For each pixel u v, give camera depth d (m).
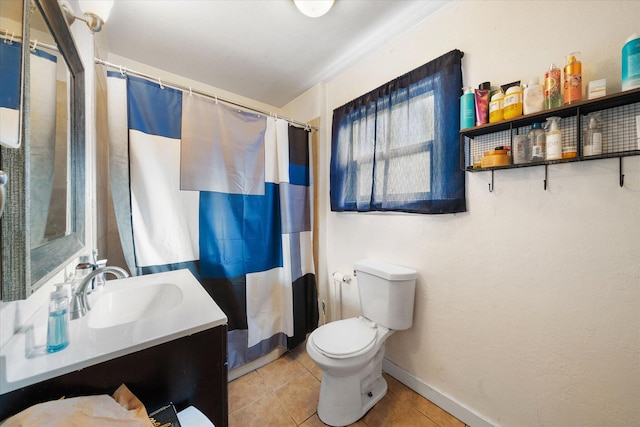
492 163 1.08
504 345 1.15
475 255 1.24
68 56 0.83
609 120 0.87
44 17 0.68
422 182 1.38
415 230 1.50
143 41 1.58
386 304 1.46
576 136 0.90
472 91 1.19
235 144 1.66
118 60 1.73
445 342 1.37
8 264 0.49
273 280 1.85
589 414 0.94
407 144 1.46
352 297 1.94
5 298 0.49
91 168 1.12
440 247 1.38
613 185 0.88
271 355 1.83
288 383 1.59
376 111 1.65
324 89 2.12
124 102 1.29
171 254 1.39
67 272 0.92
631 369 0.85
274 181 1.88
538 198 1.04
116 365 0.65
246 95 2.35
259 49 1.69
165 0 1.26
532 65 1.05
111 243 1.52
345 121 1.90
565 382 0.99
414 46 1.49
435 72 1.33
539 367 1.05
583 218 0.94
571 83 0.87
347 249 1.98
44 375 0.55
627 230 0.86
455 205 1.25
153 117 1.36
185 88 1.49
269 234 1.83
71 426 0.51
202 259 1.50
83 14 0.96
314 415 1.34
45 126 0.69
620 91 0.83
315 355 1.26
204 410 0.79
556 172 1.00
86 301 0.81
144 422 0.58
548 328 1.02
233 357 1.60
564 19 0.97
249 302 1.70
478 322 1.24
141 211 1.31
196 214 1.49
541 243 1.04
